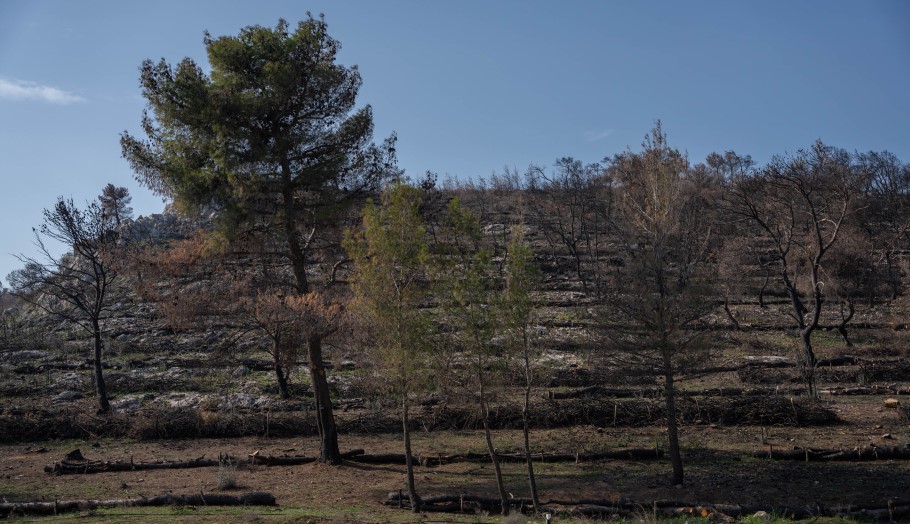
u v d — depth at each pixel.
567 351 35.12
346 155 23.06
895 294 52.62
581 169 71.62
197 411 28.78
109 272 35.66
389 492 19.25
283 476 21.44
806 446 23.17
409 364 17.39
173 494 18.16
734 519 16.36
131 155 21.28
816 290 37.25
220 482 19.69
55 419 27.67
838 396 31.44
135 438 27.09
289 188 22.31
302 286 23.08
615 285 22.11
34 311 49.62
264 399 31.16
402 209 18.00
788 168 43.03
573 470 21.91
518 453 23.50
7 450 25.75
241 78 21.84
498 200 85.19
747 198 48.00
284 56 22.22
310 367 23.05
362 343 20.14
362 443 25.73
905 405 27.88
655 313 19.78
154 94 21.20
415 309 17.89
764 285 51.25
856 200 52.81
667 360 19.88
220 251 21.77
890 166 71.75
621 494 18.88
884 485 19.00
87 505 16.95
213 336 39.72
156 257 22.39
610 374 20.41
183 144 21.69
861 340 42.28
